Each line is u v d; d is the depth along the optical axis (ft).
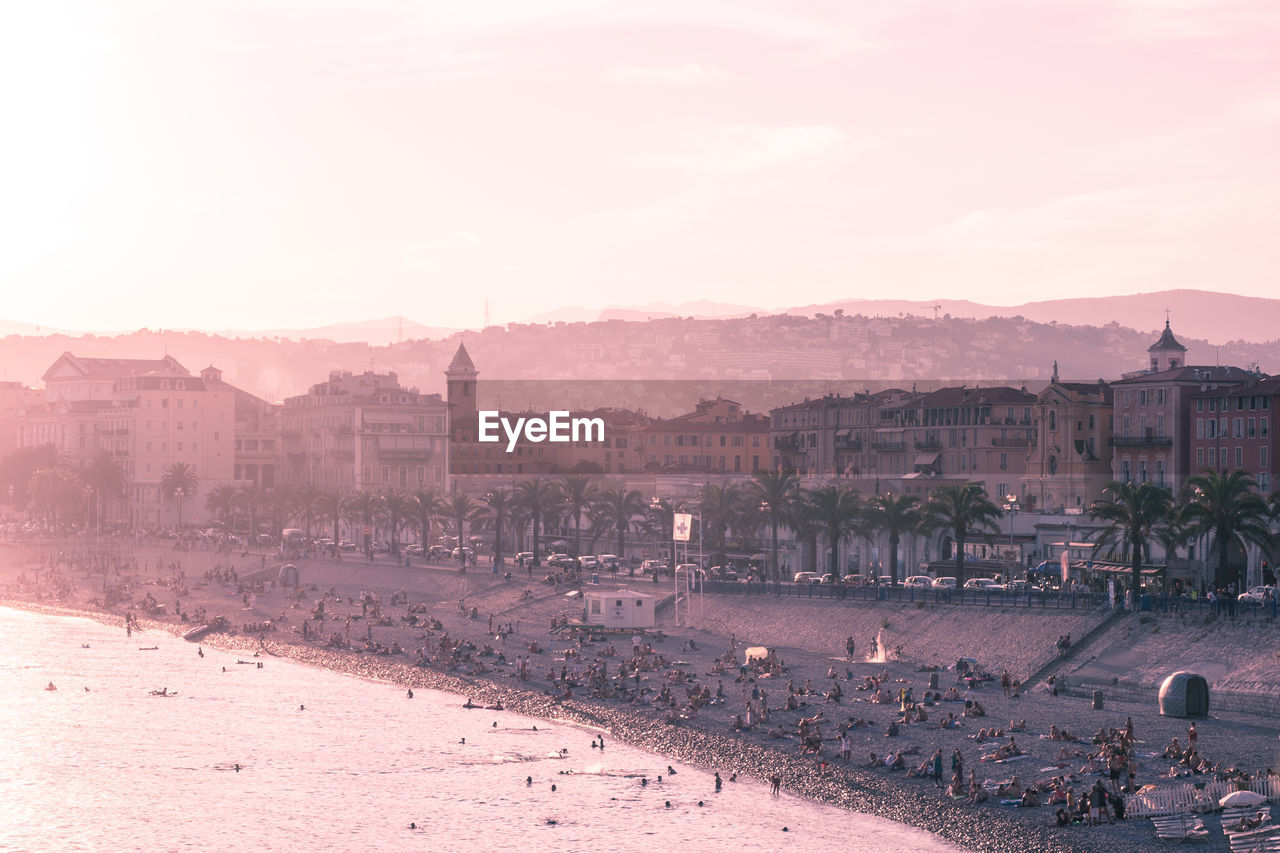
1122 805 251.60
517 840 264.93
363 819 283.38
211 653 525.34
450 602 614.75
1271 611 348.18
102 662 500.74
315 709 402.93
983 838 250.37
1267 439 495.82
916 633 422.00
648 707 376.68
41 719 388.57
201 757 340.80
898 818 269.44
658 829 268.82
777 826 268.21
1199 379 545.85
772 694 376.48
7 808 294.66
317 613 577.43
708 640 479.82
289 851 263.49
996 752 293.84
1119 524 396.98
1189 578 436.76
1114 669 352.49
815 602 475.31
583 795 296.30
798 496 555.28
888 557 581.94
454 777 315.58
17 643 552.00
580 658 458.09
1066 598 405.39
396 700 417.69
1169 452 539.70
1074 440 579.07
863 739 320.29
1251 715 315.37
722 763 320.50
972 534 547.90
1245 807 243.81
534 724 376.48
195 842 270.26
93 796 305.32
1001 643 391.45
